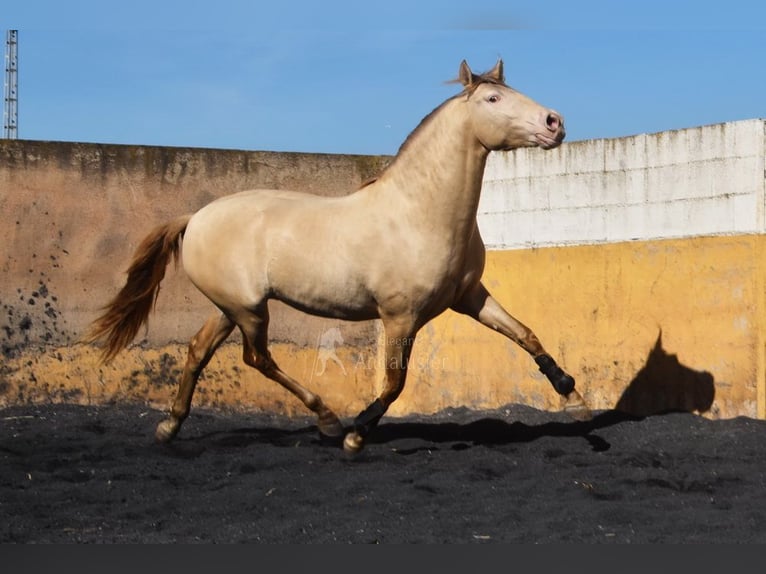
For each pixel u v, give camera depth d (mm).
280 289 6562
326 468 6215
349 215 6336
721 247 7383
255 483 5734
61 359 8953
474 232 6305
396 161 6258
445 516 4891
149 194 9273
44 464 6227
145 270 7121
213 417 8844
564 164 8609
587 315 8367
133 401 9109
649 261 7902
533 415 8211
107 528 4773
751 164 7203
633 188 8070
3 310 8797
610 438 7109
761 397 7094
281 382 7219
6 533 4633
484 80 6070
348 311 6430
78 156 9070
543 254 8758
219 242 6727
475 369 9148
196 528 4750
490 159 9289
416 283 6137
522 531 4570
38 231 8930
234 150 9555
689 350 7578
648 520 4727
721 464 6047
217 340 7102
